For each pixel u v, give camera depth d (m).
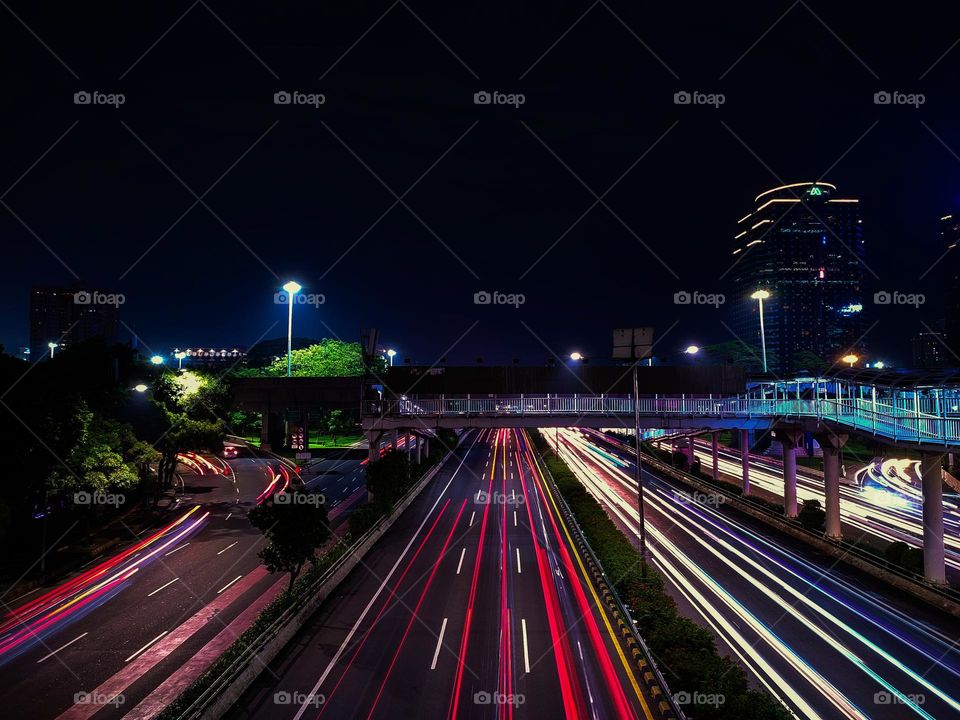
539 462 75.81
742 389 51.12
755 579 30.17
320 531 26.34
